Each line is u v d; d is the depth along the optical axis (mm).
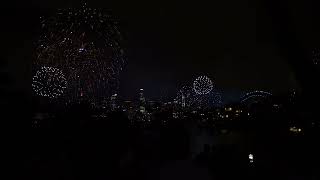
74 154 10930
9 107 10633
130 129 15719
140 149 15367
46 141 10625
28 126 10711
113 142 12742
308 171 10516
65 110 13219
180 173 12523
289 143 11594
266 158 12977
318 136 5586
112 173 11211
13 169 8883
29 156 9648
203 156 14953
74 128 12086
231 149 15242
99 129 12711
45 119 11914
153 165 13586
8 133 10047
